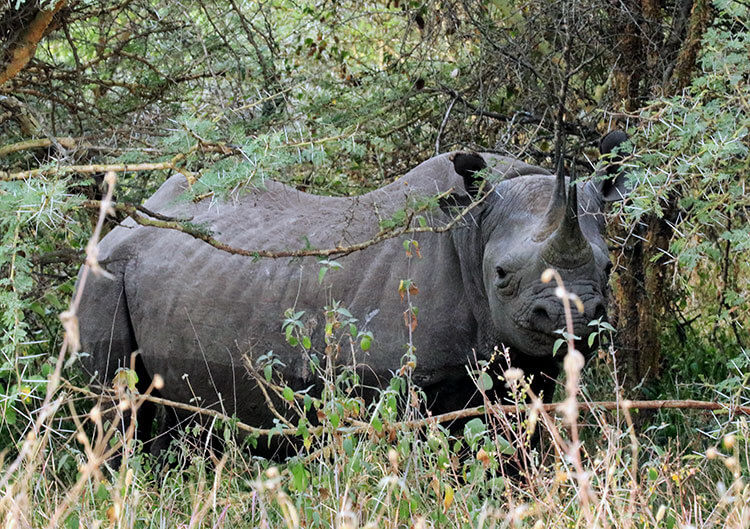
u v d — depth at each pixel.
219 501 11.23
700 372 18.06
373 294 14.12
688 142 13.20
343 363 14.03
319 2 24.81
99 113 17.17
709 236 17.52
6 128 17.41
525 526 9.68
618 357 17.34
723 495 9.62
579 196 13.43
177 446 15.61
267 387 14.66
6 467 13.45
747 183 13.70
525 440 11.73
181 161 12.39
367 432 11.36
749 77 14.30
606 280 12.54
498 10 21.81
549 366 13.73
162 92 17.92
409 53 20.30
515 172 14.16
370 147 18.89
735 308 14.55
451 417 11.66
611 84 18.61
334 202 15.46
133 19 18.83
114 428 9.90
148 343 15.62
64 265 17.95
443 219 14.02
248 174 11.83
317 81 20.14
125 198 17.48
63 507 9.08
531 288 12.12
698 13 16.23
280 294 14.65
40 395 13.91
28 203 11.09
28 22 14.10
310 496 10.54
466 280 13.64
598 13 18.67
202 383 15.22
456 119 19.64
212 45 18.62
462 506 10.47
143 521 11.19
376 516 9.95
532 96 19.19
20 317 11.48
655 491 10.68
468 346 13.70
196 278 15.25
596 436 15.54
